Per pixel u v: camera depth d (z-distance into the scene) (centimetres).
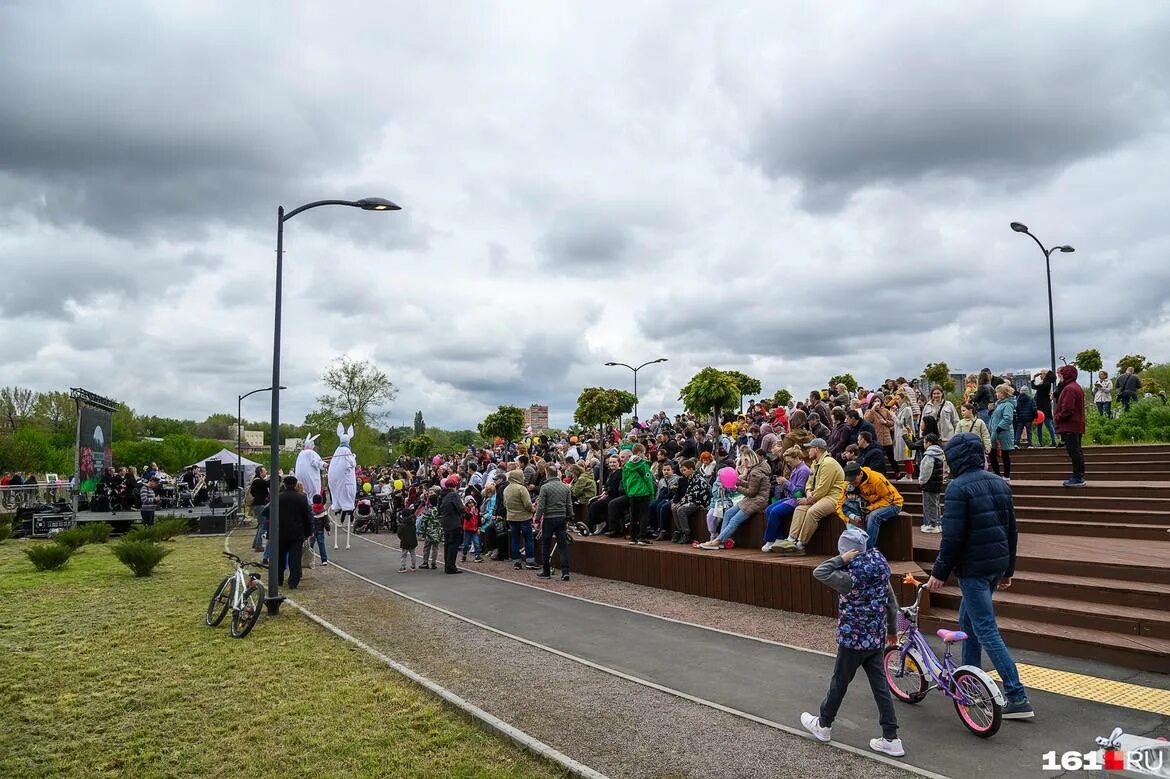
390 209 1150
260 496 1897
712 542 1205
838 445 1258
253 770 533
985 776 486
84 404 2448
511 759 543
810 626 916
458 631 953
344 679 740
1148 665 670
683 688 694
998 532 575
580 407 4509
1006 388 1357
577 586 1289
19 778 527
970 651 607
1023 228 2347
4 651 860
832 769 508
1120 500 1148
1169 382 3131
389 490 2650
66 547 1577
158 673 768
